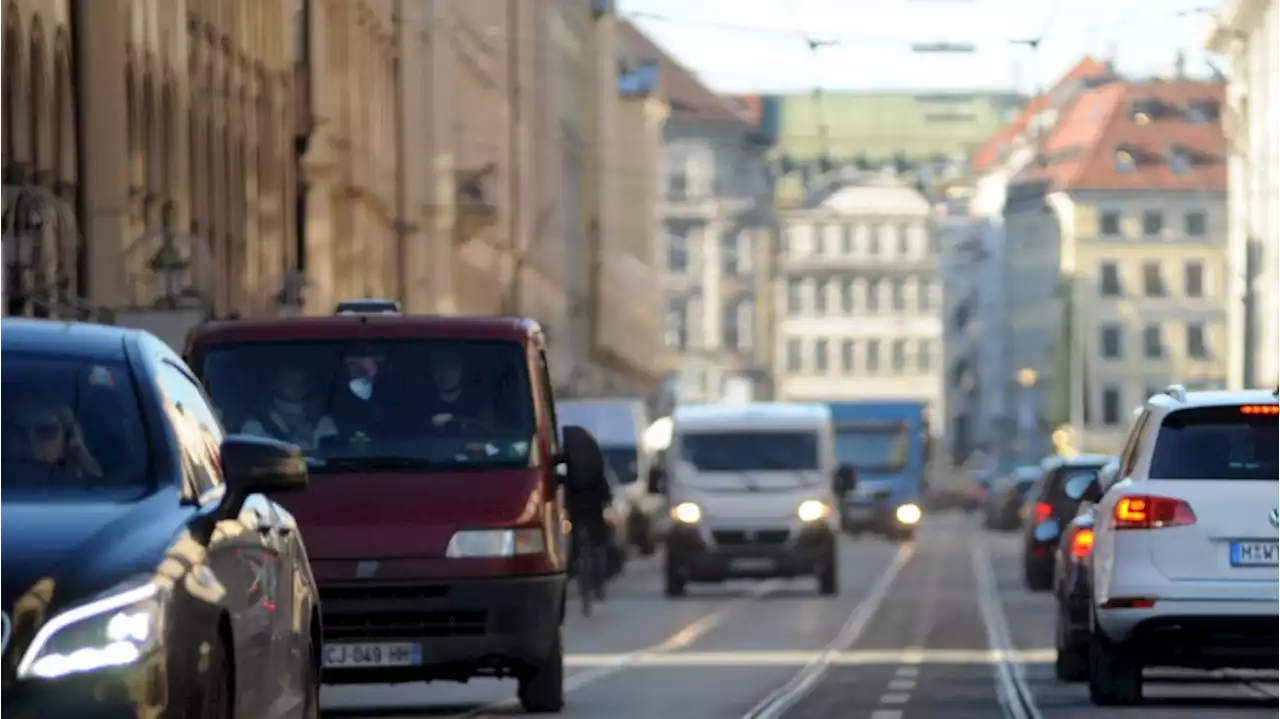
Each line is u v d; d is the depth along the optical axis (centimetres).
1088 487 3850
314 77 9762
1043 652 5056
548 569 3362
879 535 16338
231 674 1822
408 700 3875
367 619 3297
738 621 6462
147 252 7056
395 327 3462
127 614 1641
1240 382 17800
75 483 1822
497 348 3453
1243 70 18250
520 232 15462
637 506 12138
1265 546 3275
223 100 8381
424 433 3403
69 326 1975
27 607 1622
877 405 14862
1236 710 3456
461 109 13075
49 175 6412
